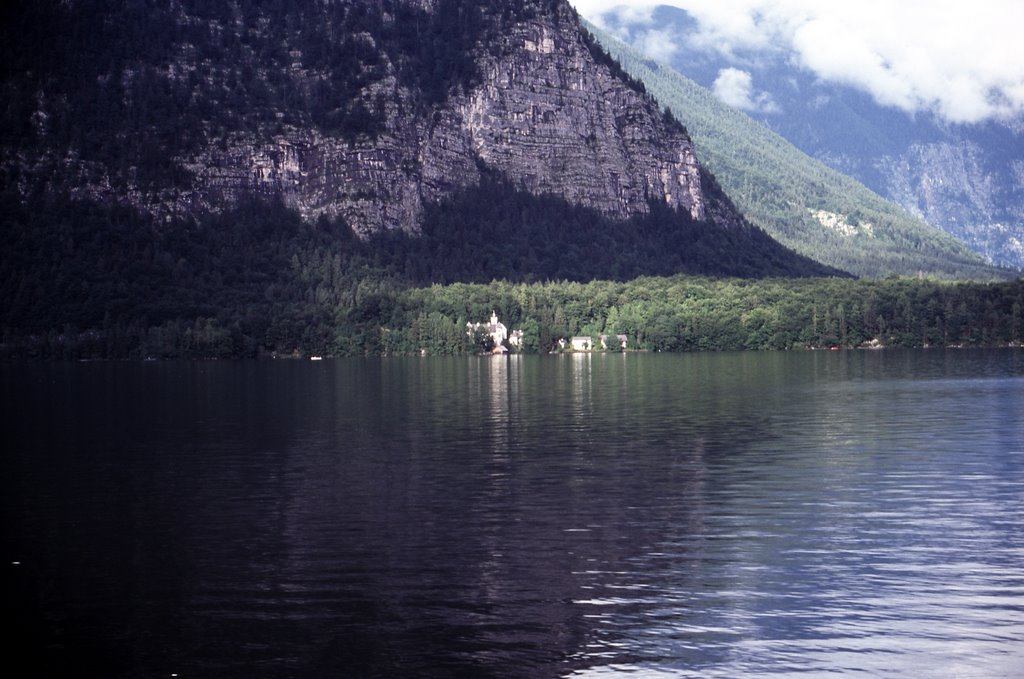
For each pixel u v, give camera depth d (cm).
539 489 9881
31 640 6025
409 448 12600
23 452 12556
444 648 5791
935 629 5962
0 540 8119
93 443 13312
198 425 15212
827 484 9975
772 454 11844
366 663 5631
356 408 17525
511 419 15588
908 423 14650
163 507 9262
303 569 7238
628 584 6788
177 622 6247
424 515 8812
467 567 7219
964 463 11119
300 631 6075
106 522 8700
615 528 8269
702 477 10419
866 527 8206
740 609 6300
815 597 6494
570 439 13250
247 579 7031
